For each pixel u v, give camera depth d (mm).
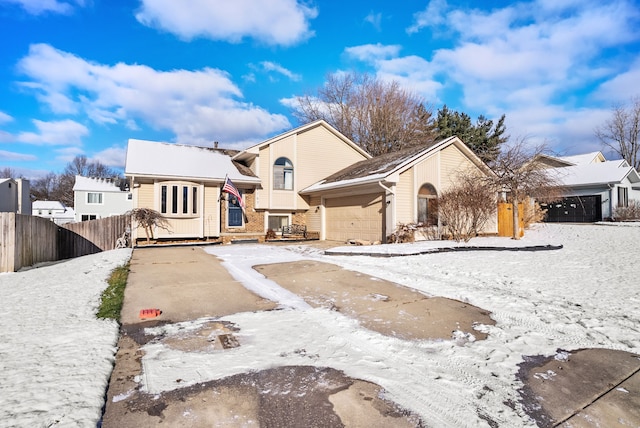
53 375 2912
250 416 2455
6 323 4301
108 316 4641
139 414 2463
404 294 5879
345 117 29359
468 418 2463
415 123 28344
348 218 15164
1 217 8766
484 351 3604
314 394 2754
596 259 8938
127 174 13672
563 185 19203
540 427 2377
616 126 34625
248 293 5996
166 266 8672
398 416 2480
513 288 6133
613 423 2441
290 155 17484
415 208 13055
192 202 14906
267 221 16969
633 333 4020
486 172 14555
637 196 23984
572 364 3316
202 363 3277
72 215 49312
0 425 2188
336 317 4680
